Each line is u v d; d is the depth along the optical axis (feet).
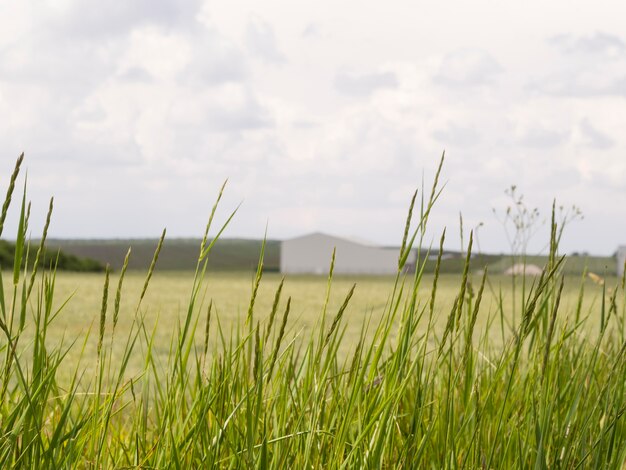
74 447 5.16
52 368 5.15
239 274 217.56
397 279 5.30
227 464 5.90
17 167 4.28
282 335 4.99
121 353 18.99
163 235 4.78
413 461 5.36
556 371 6.48
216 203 5.03
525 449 5.79
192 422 6.17
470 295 6.64
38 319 4.97
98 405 5.37
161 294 92.27
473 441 5.41
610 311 5.91
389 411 5.38
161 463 5.44
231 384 6.09
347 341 23.17
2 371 4.71
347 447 6.04
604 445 5.72
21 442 4.97
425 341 5.25
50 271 5.08
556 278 5.77
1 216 4.24
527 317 5.18
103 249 316.19
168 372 5.55
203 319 40.50
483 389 7.44
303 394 6.10
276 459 5.36
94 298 74.79
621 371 6.01
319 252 305.32
